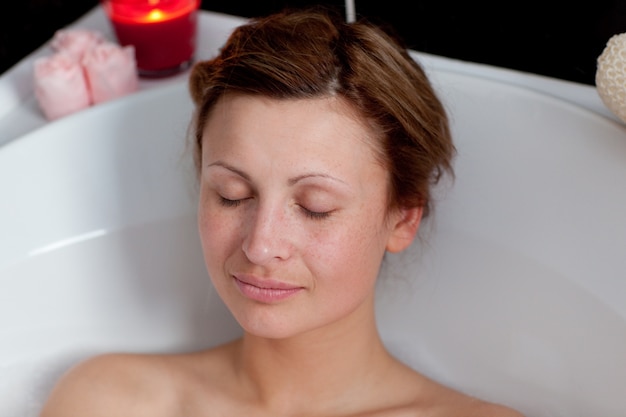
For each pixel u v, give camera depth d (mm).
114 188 1667
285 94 1174
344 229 1214
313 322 1265
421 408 1410
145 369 1509
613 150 1461
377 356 1438
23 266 1625
